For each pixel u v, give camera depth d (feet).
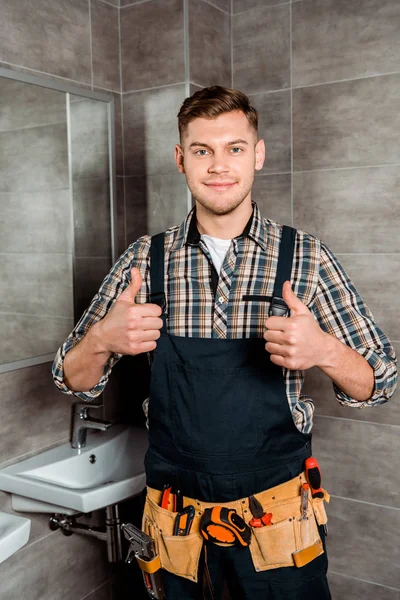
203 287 4.18
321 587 4.13
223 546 4.00
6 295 5.60
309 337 3.37
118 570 7.03
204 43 6.65
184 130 4.01
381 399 3.97
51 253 6.06
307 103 6.81
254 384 3.95
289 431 4.01
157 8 6.46
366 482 6.86
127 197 6.95
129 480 5.48
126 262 4.48
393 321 6.58
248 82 7.16
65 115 6.09
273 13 6.89
